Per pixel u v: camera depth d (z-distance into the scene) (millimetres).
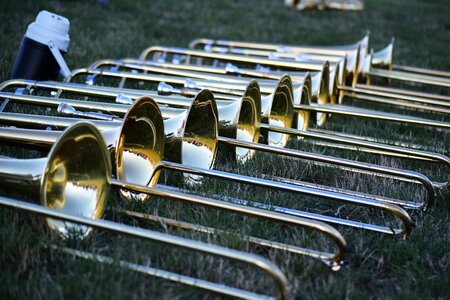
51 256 1242
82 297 1148
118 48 2918
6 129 1398
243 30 3883
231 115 1702
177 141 1536
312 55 2783
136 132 1462
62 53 2158
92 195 1330
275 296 1228
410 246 1400
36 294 1140
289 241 1387
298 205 1565
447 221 1565
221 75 2223
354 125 2236
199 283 1181
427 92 2955
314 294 1236
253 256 1125
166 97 1813
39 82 1962
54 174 1272
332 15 4855
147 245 1303
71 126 1218
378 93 2469
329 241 1409
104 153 1326
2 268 1215
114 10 3824
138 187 1357
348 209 1580
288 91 1937
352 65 2699
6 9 3176
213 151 1671
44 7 3379
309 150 1933
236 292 1163
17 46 2605
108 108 1696
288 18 4520
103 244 1320
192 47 3043
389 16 5078
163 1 4434
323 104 2260
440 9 5750
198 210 1460
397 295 1265
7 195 1415
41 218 1308
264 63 2527
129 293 1170
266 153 1824
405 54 3654
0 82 2207
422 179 1558
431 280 1318
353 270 1329
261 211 1296
